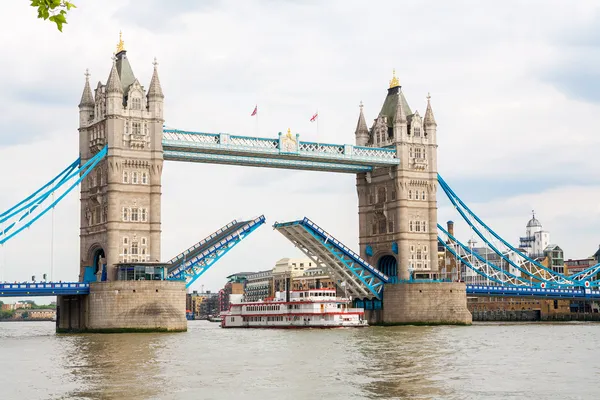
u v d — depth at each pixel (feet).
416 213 530.27
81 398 171.12
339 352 277.03
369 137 556.10
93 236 436.76
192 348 298.35
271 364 237.25
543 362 239.09
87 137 444.14
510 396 172.24
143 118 431.84
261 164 479.41
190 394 176.14
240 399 169.68
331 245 492.95
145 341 340.59
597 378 200.54
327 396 173.06
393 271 539.29
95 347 305.12
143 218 427.74
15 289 393.50
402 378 201.16
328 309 484.74
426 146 538.06
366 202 550.36
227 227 460.96
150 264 413.59
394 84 552.41
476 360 245.65
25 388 186.09
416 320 504.84
